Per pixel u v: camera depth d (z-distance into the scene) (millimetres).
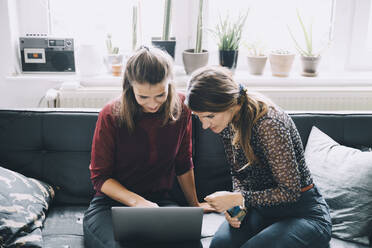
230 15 2537
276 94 2352
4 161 1827
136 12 2336
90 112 1858
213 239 1531
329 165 1736
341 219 1625
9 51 2346
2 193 1539
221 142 1865
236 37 2367
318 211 1451
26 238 1483
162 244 1426
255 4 2529
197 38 2348
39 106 2428
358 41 2584
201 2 2283
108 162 1627
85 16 2508
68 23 2516
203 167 1873
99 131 1603
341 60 2582
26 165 1833
